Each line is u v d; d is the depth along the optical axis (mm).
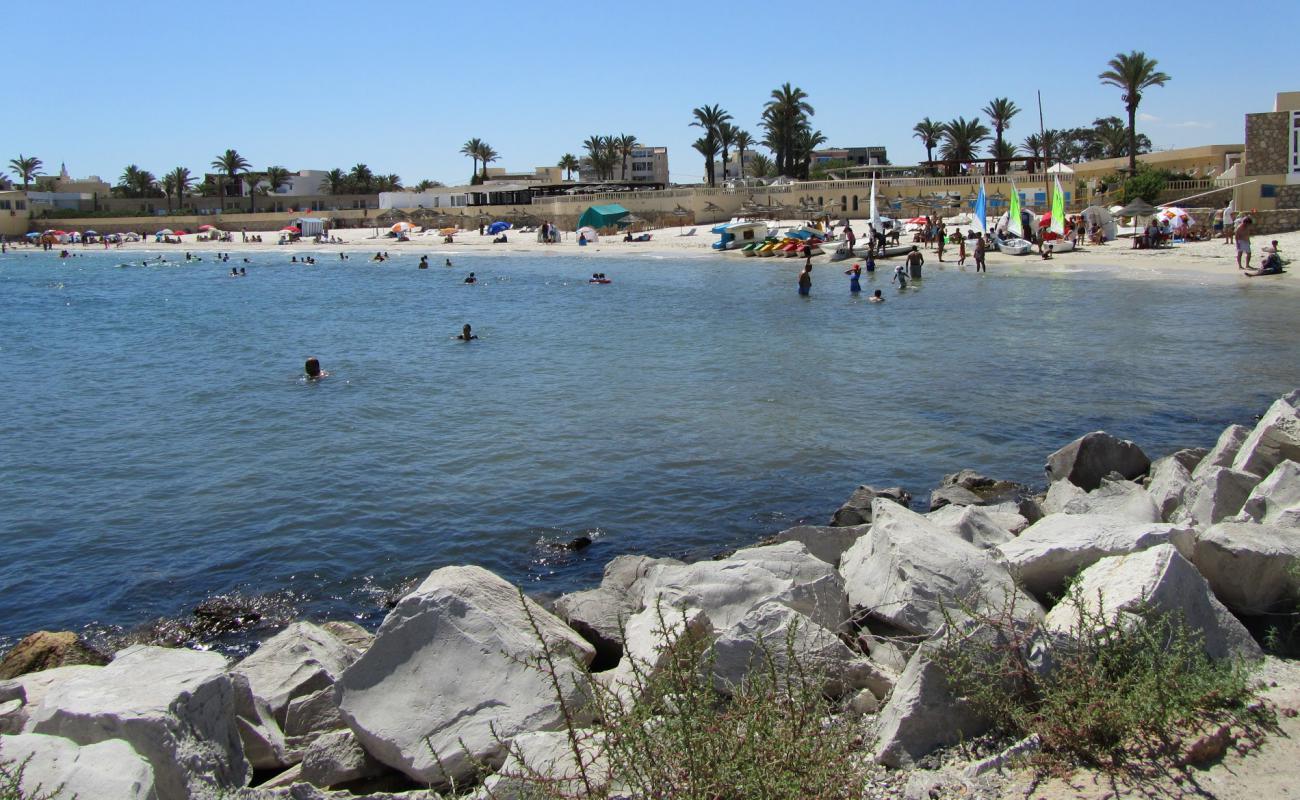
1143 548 7672
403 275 66812
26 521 14445
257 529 13836
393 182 154875
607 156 140250
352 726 6855
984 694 5754
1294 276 39531
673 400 21469
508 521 13875
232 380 25578
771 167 135500
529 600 9016
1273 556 7160
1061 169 78625
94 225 131875
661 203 101312
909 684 5953
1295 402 11547
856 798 4758
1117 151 110125
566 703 6508
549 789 5000
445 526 13734
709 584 8297
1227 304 33469
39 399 23484
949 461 16266
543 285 55375
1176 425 18062
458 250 93000
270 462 17203
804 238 69562
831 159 141000
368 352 30094
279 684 7992
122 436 19500
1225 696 5715
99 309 46750
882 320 33875
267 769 7023
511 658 6250
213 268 79062
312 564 12562
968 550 8109
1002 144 103750
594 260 75188
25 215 133625
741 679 6418
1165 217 54844
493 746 6391
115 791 5094
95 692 6082
